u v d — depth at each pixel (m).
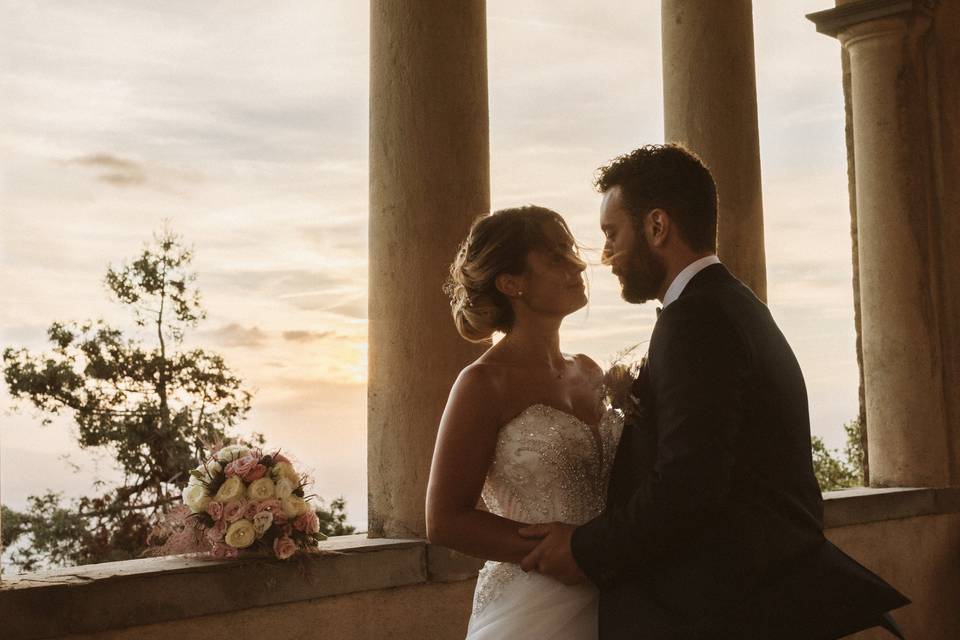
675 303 2.77
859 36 8.12
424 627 4.89
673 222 2.90
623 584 2.74
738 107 6.79
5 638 3.54
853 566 2.74
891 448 7.98
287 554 4.28
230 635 4.19
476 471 2.95
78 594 3.74
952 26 8.12
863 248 8.16
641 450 2.78
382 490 5.11
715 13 6.77
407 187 5.11
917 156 8.02
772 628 2.55
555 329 3.16
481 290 3.10
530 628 2.93
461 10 5.21
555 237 3.04
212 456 4.42
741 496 2.67
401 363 5.09
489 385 3.01
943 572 7.86
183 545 4.25
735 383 2.63
